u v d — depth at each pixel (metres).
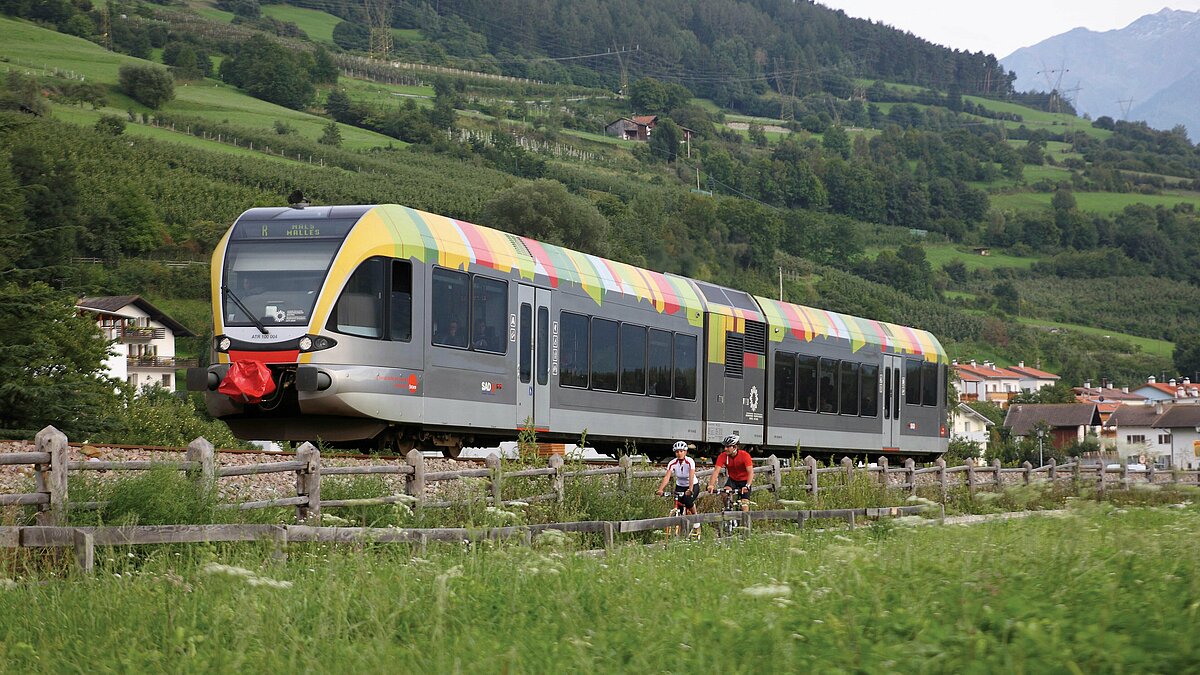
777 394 26.50
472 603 7.59
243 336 16.48
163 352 63.75
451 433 18.38
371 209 17.11
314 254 16.67
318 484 12.09
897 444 31.27
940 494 25.62
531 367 19.30
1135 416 97.31
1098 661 5.06
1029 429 98.88
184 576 8.63
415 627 7.01
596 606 7.44
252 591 7.64
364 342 16.44
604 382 21.11
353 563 9.34
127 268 72.75
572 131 188.38
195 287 74.00
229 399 16.84
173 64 169.12
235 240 17.12
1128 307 168.25
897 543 11.02
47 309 25.78
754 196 163.62
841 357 28.97
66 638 6.82
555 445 23.88
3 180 26.95
